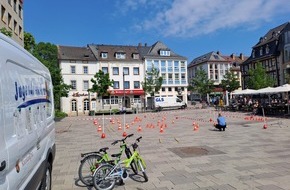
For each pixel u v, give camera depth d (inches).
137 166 273.1
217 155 370.6
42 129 201.8
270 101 1295.5
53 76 1318.9
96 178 242.5
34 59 201.6
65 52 2134.6
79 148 474.6
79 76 2087.8
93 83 2018.9
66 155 415.8
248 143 455.2
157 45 2534.5
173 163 335.0
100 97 2130.9
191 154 382.6
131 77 2285.9
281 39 1948.8
